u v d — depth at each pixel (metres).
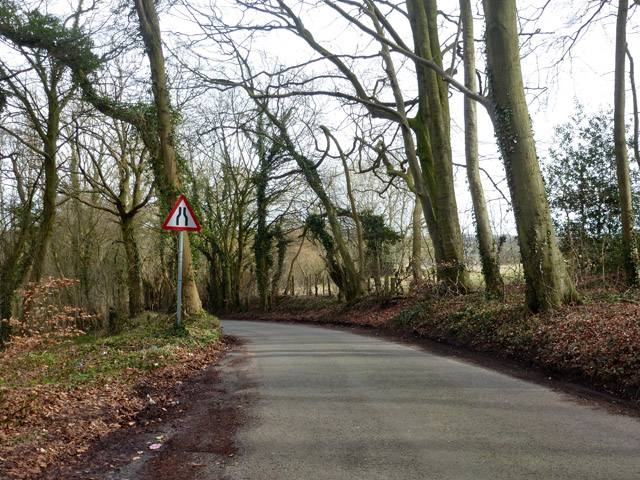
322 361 9.61
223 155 34.03
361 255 25.59
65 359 9.42
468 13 16.55
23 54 18.55
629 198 13.33
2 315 19.06
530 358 8.61
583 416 5.29
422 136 18.47
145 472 4.05
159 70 14.96
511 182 10.45
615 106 13.23
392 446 4.52
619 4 12.74
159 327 12.90
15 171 22.11
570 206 18.75
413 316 15.69
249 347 12.39
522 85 10.44
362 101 17.91
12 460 4.07
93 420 5.32
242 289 40.03
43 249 20.58
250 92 18.23
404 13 19.48
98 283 31.70
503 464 3.99
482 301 13.74
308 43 17.56
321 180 29.23
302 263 45.00
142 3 14.83
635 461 3.95
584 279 16.02
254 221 37.69
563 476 3.71
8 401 5.41
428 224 18.38
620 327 7.83
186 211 11.73
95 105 19.30
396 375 7.93
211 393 6.94
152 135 16.36
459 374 7.90
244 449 4.57
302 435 4.93
